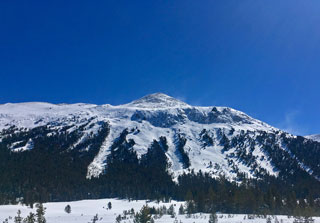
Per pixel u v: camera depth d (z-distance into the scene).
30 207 178.00
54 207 179.12
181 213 161.75
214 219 120.25
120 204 195.00
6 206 176.38
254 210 157.75
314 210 157.00
